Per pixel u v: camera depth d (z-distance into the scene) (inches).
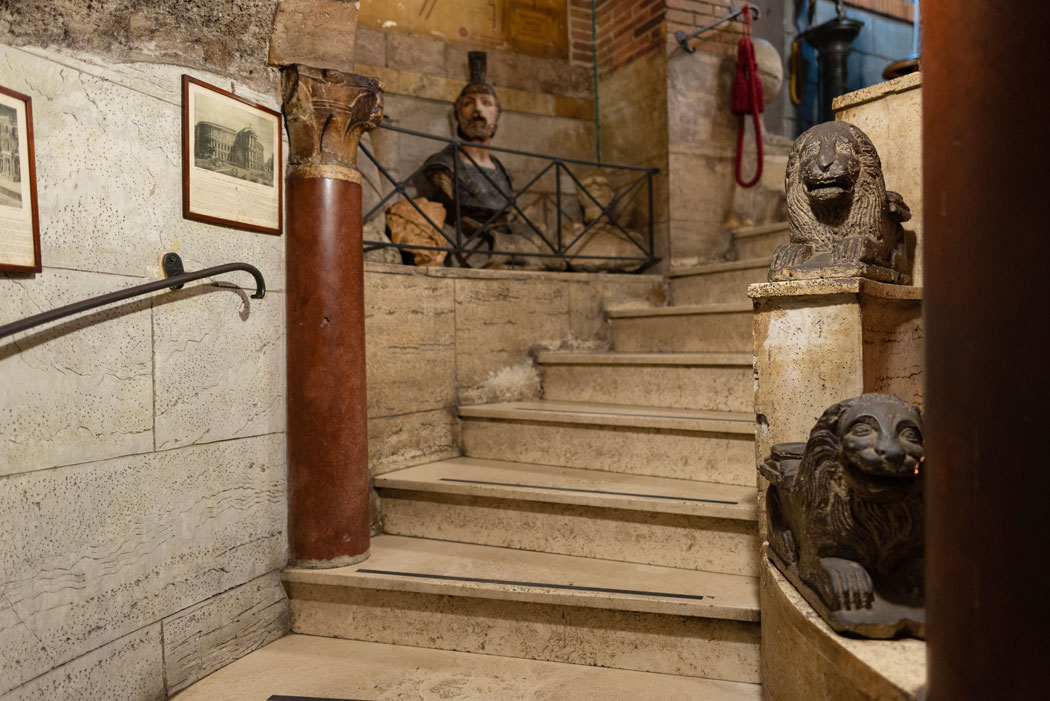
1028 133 44.0
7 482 68.6
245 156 97.0
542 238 166.6
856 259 85.9
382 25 176.6
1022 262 44.2
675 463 114.2
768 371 86.3
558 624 94.5
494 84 191.8
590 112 205.3
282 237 104.7
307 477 103.7
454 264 154.4
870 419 60.4
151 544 84.5
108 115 79.0
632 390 136.8
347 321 105.1
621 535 104.5
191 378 90.1
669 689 86.6
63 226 74.0
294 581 103.6
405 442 128.6
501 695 86.0
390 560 107.0
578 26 204.7
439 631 99.3
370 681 90.0
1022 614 44.1
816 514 65.9
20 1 69.3
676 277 173.5
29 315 70.4
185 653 89.0
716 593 90.7
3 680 68.0
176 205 87.7
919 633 61.6
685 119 180.5
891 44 245.9
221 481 94.7
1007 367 44.6
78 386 75.7
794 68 232.2
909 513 62.5
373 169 148.8
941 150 47.9
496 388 144.9
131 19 80.9
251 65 98.7
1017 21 44.3
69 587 74.7
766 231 175.3
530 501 110.0
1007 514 44.5
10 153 67.5
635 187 188.5
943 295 47.7
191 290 89.8
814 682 66.3
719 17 185.9
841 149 91.0
